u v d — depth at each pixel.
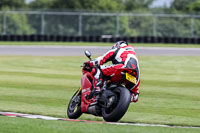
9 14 151.50
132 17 153.75
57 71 54.41
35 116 24.72
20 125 19.80
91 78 23.17
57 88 38.47
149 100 32.94
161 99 33.62
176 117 26.14
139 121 24.47
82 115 26.25
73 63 66.56
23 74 49.47
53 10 144.62
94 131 18.50
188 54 90.81
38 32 152.75
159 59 76.69
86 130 18.70
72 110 24.45
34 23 152.75
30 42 120.88
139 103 31.34
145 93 36.81
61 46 108.31
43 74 50.09
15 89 36.97
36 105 29.22
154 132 19.08
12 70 54.16
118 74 21.50
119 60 22.30
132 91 22.81
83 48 102.88
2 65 61.00
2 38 121.38
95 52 91.94
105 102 21.59
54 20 153.38
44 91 36.31
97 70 22.69
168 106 30.39
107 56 22.50
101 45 115.12
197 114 27.50
